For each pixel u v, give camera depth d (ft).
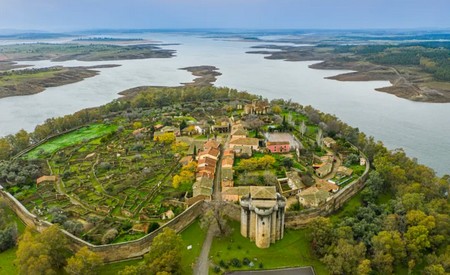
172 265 334.65
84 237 384.47
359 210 446.60
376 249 364.79
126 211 433.89
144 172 540.93
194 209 445.37
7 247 399.03
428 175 508.94
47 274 322.34
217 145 636.89
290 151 629.51
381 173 527.40
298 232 428.56
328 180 516.32
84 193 485.56
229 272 356.79
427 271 344.49
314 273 359.66
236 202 456.45
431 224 381.81
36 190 499.51
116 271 359.87
